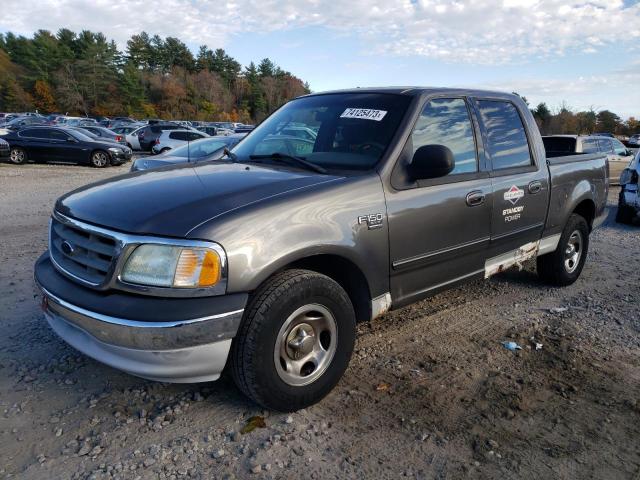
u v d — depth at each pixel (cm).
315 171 336
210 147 969
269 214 275
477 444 276
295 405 292
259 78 11419
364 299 328
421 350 384
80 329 275
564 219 498
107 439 272
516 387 335
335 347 306
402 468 256
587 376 352
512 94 466
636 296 521
